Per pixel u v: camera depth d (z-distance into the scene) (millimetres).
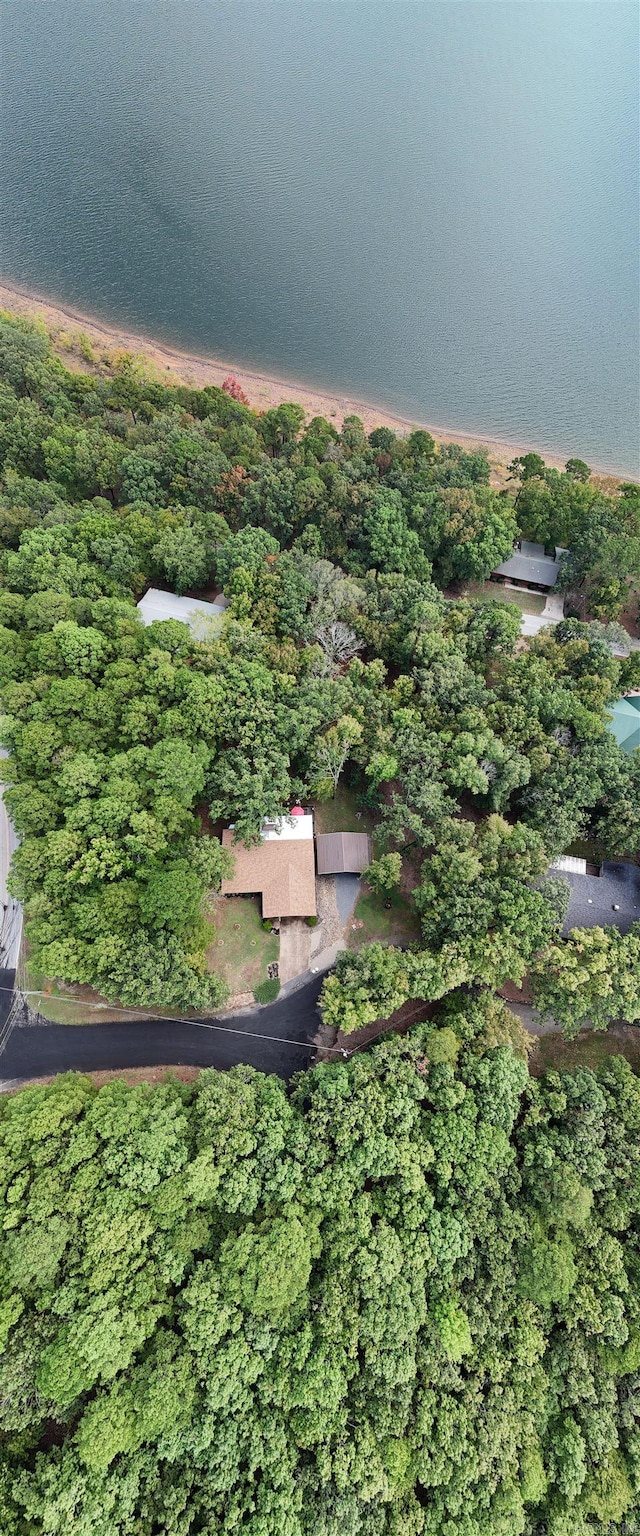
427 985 51031
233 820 62500
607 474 121500
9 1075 54594
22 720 58125
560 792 60594
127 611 65688
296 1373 40500
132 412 94562
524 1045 51875
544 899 54219
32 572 66250
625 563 79938
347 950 59188
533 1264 44000
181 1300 42219
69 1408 39625
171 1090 48812
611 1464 43188
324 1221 45188
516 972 52156
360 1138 46094
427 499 82188
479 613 73375
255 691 60750
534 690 63906
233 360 123438
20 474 83250
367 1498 38594
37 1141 43562
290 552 74125
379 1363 40625
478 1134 46531
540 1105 49938
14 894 52094
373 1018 50125
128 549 71750
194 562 72062
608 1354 44562
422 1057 50219
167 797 54906
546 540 90000
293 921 61719
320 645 68500
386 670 67500
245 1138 44781
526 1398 43469
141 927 51188
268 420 92312
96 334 120125
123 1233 40719
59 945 49188
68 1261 40531
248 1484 39594
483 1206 46188
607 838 62906
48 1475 37094
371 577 74438
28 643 61906
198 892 52188
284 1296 39531
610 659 70312
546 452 123312
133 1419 37812
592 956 53156
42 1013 56781
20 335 95188
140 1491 38969
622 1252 47281
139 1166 42500
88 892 52625
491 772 60656
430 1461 40500
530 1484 40844
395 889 63469
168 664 60438
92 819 53719
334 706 61969
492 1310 44188
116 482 82188
